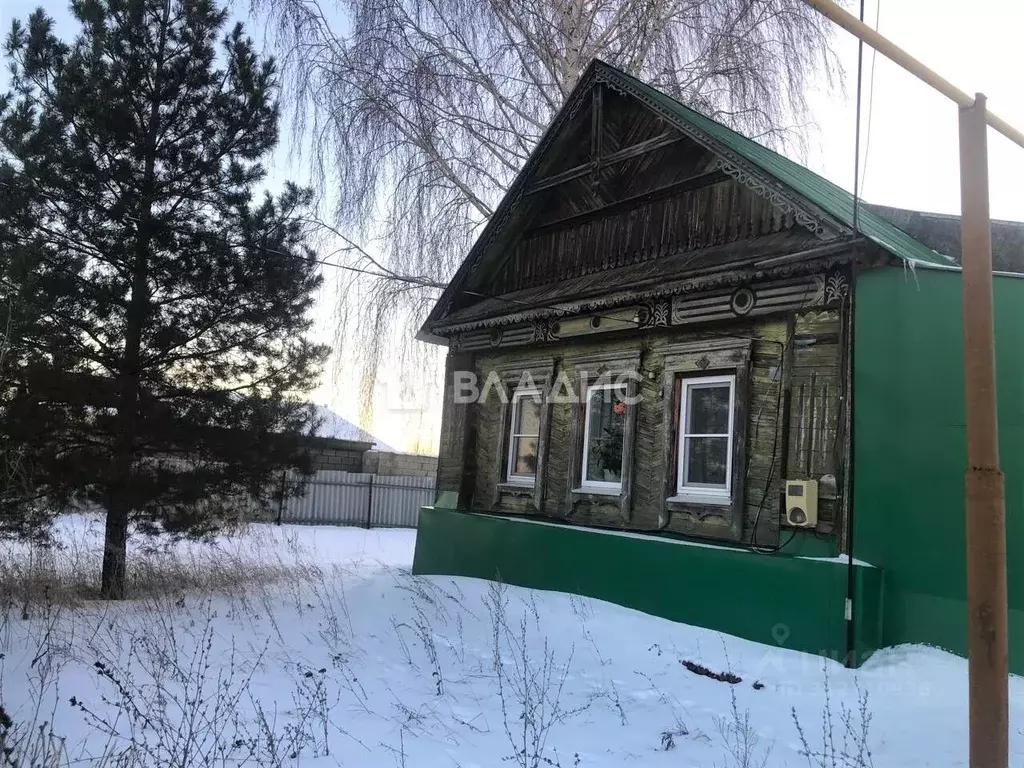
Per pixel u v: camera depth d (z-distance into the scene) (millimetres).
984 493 3324
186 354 8562
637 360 7926
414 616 7129
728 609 6242
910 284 5629
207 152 8875
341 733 4371
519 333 9492
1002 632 3229
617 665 5730
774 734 4469
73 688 4914
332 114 14188
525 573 8422
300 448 9047
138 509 7922
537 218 9891
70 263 8062
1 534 7684
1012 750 4070
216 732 4238
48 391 7543
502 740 4367
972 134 3635
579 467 8469
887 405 5617
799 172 8367
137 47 8531
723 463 7055
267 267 8836
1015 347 5383
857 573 5480
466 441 10141
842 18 3615
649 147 7844
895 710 4660
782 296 6512
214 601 7773
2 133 7988
